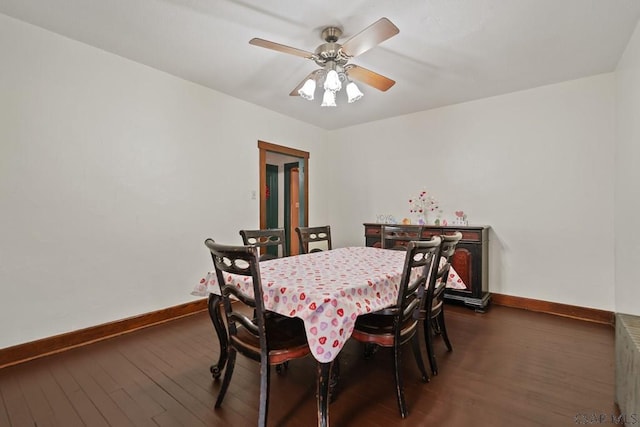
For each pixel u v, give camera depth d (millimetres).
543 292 3229
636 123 2188
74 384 1879
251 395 1775
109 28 2240
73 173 2420
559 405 1654
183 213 3137
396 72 2873
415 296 1778
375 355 2287
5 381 1910
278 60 2703
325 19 2074
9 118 2133
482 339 2518
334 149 4988
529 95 3277
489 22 2086
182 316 3096
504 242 3453
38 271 2260
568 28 2152
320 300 1339
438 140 3906
